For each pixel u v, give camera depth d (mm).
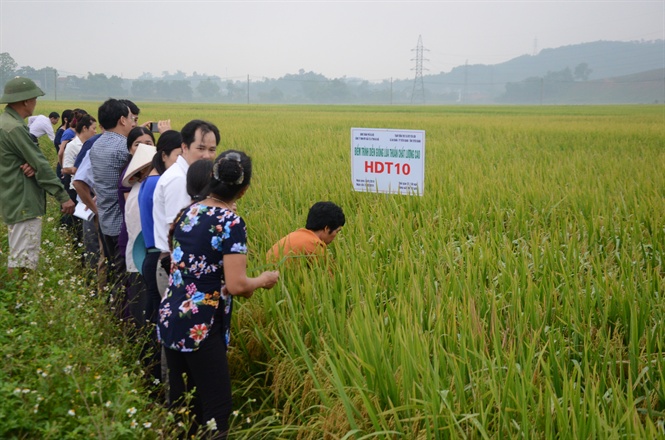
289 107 86938
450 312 4707
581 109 83938
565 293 5258
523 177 11719
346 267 5863
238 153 3895
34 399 3488
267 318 5234
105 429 3205
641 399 3922
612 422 3631
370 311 4777
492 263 6082
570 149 18531
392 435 3594
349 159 14695
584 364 4117
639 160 14891
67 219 9359
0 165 6691
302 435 4191
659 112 67188
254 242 7336
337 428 3877
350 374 4039
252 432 4477
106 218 6320
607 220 7707
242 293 3887
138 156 5340
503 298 5207
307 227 6137
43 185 6773
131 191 5281
